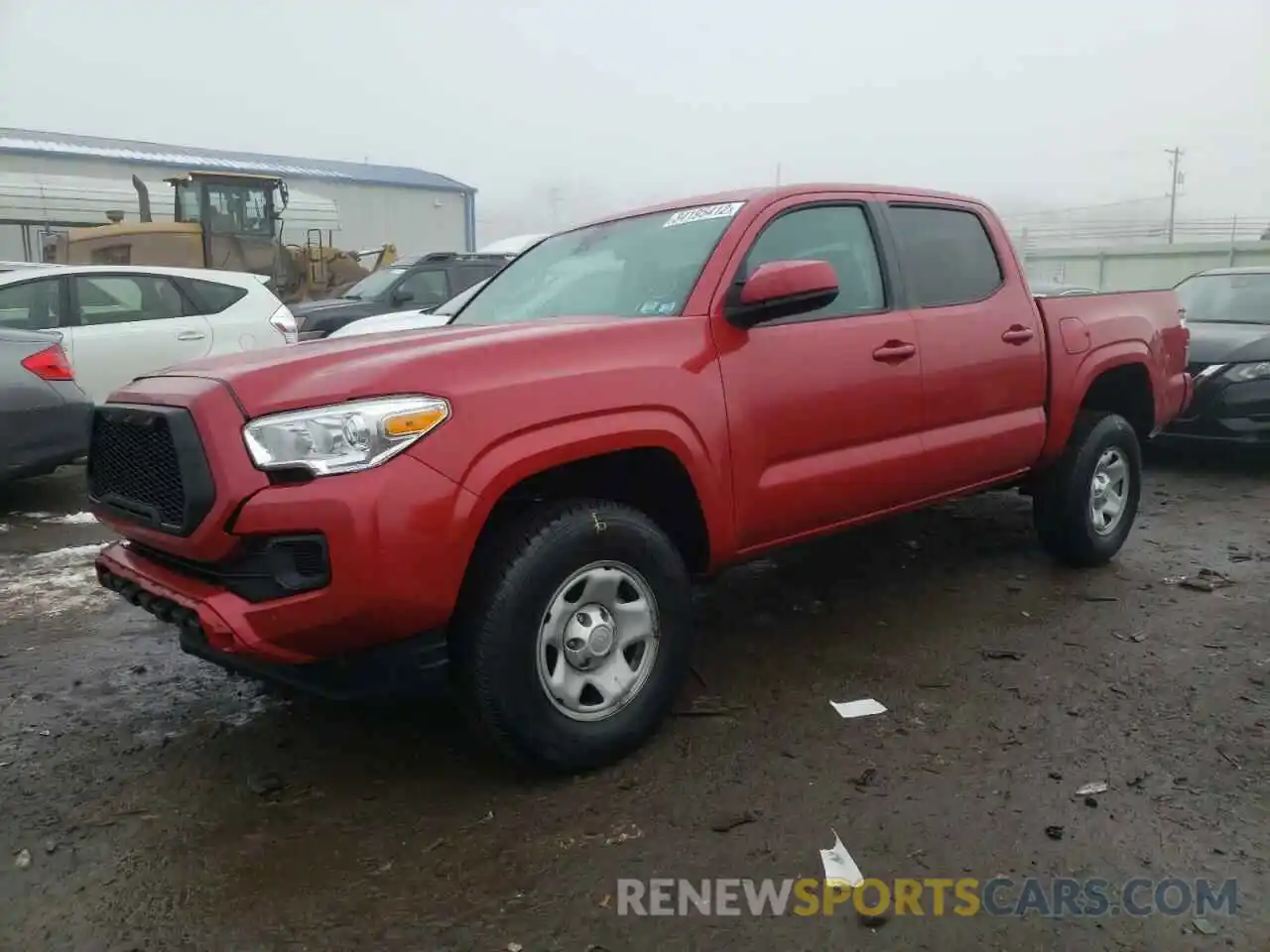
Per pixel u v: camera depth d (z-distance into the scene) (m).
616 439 3.10
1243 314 8.48
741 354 3.51
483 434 2.84
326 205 19.03
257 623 2.71
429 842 2.82
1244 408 7.46
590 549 3.06
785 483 3.65
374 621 2.72
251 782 3.15
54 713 3.72
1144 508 6.67
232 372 2.90
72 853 2.80
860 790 3.05
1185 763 3.19
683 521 3.51
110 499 3.21
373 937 2.43
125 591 3.16
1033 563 5.38
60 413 6.55
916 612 4.66
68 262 14.63
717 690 3.81
